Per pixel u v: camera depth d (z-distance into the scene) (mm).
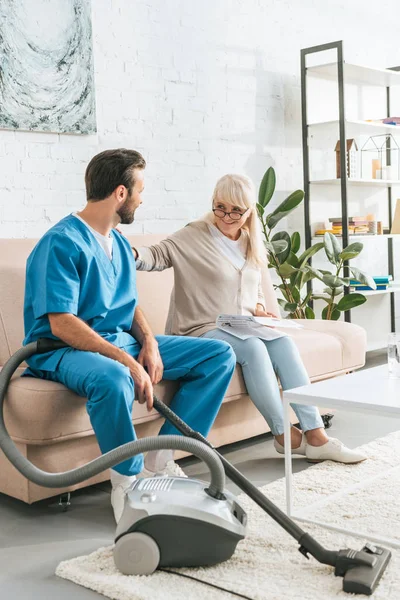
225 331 2488
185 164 3736
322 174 4562
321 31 4555
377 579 1559
